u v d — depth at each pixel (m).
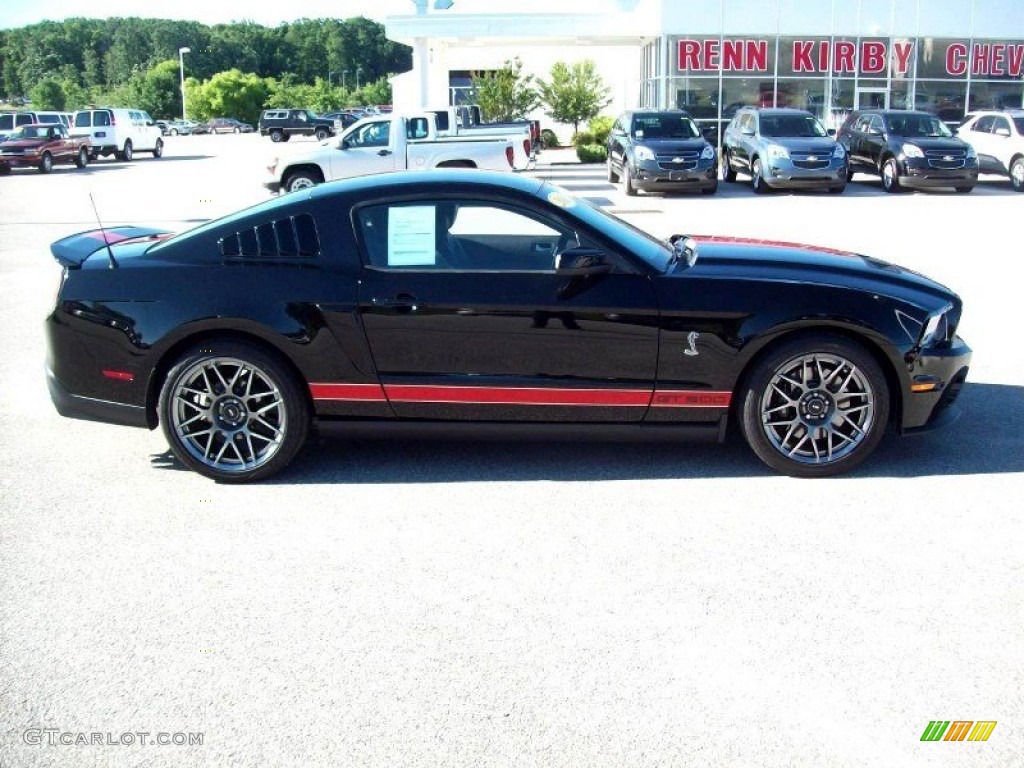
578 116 39.75
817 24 30.98
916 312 4.98
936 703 3.16
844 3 30.91
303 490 5.09
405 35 29.19
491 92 37.41
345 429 5.20
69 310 5.17
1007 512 4.64
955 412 5.30
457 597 3.90
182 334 5.05
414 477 5.23
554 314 4.96
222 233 5.21
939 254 12.74
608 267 4.99
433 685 3.30
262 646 3.57
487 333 5.00
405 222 5.10
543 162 32.50
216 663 3.46
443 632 3.64
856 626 3.63
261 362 5.05
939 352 5.01
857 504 4.77
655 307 4.95
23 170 34.59
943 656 3.43
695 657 3.44
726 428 5.13
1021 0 31.28
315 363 5.05
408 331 5.02
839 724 3.06
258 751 2.98
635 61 42.72
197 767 2.91
